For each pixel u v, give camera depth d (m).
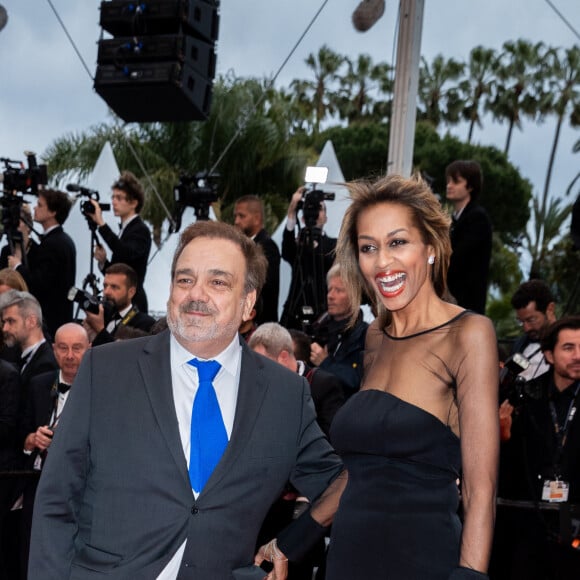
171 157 18.11
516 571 4.35
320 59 35.03
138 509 2.40
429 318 2.46
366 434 2.41
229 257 2.48
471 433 2.27
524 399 4.36
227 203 18.17
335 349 5.28
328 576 2.42
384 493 2.36
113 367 2.50
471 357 2.32
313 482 2.69
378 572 2.32
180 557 2.43
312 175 6.51
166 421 2.44
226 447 2.49
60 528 2.41
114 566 2.38
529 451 4.36
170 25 7.27
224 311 2.46
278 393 2.61
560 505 4.20
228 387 2.56
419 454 2.35
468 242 6.07
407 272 2.44
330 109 35.06
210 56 7.49
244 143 17.86
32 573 2.37
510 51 37.44
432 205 2.48
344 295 5.19
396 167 6.99
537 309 5.53
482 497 2.22
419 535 2.31
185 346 2.50
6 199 7.18
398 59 7.02
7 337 5.35
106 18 7.33
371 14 7.37
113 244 6.76
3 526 4.86
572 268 20.36
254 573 2.52
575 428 4.28
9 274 6.19
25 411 4.87
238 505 2.48
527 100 36.94
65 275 6.92
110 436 2.43
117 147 17.89
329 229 8.70
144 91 7.23
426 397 2.37
